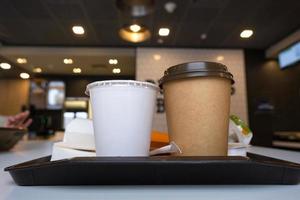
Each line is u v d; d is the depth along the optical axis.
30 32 3.10
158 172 0.32
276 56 3.57
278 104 3.55
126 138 0.37
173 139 0.44
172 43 3.34
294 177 0.34
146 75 3.40
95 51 3.53
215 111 0.42
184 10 2.44
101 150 0.38
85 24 2.85
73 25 2.88
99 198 0.27
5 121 1.03
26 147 1.11
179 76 0.43
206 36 3.11
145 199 0.27
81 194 0.29
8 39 3.31
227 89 0.43
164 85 0.46
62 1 2.37
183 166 0.32
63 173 0.32
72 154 0.40
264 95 3.54
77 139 0.43
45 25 2.91
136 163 0.32
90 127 0.45
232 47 3.53
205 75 0.41
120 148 0.37
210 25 2.82
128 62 3.53
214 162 0.32
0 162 0.58
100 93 0.38
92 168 0.32
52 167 0.32
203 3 2.33
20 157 0.69
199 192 0.30
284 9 2.51
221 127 0.42
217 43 3.37
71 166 0.31
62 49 3.54
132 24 2.75
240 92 3.47
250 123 3.46
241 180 0.34
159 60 3.44
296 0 2.36
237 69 3.52
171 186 0.33
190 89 0.42
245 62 3.59
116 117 0.37
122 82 0.37
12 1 2.38
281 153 0.88
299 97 3.58
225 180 0.33
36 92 4.17
